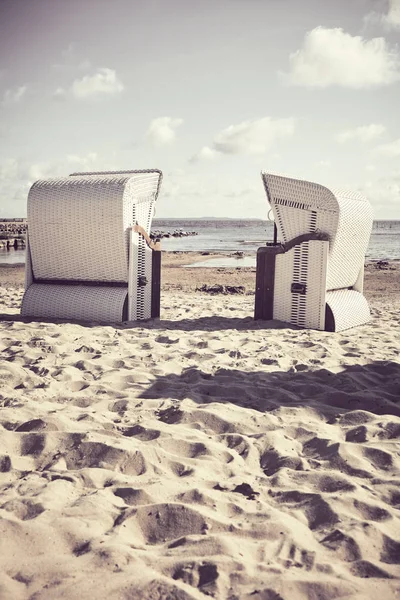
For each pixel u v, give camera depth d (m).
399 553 2.08
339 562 2.02
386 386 4.27
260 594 1.80
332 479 2.66
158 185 7.52
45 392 3.98
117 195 6.57
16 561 1.97
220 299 10.94
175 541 2.13
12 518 2.21
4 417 3.41
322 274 6.79
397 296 11.80
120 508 2.37
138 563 1.96
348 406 3.86
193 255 27.95
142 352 5.32
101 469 2.73
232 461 2.92
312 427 3.38
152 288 7.57
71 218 6.86
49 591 1.79
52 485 2.53
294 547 2.10
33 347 5.40
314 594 1.81
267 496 2.56
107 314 6.91
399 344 6.04
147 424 3.36
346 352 5.59
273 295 7.26
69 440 3.07
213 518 2.27
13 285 13.37
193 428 3.37
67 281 7.33
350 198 7.00
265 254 7.20
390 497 2.51
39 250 7.24
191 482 2.63
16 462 2.84
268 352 5.41
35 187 7.13
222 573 1.90
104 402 3.80
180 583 1.85
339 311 6.96
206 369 4.73
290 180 6.87
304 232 6.93
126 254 6.84
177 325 7.08
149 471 2.76
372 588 1.85
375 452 2.97
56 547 2.06
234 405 3.76
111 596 1.77
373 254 29.17
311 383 4.31
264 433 3.25
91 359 4.95
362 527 2.22
